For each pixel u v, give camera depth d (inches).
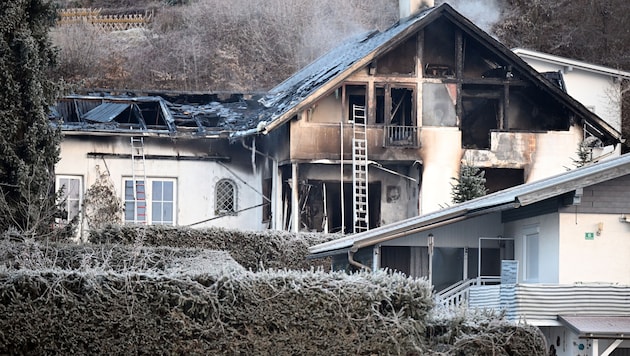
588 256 2202.3
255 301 1582.2
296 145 3491.6
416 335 1622.8
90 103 3816.4
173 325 1566.2
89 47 5438.0
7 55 2561.5
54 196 2652.6
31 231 2418.8
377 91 3627.0
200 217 3627.0
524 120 3727.9
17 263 2086.6
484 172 3518.7
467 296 2263.8
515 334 1643.7
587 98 4697.3
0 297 1571.1
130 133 3543.3
